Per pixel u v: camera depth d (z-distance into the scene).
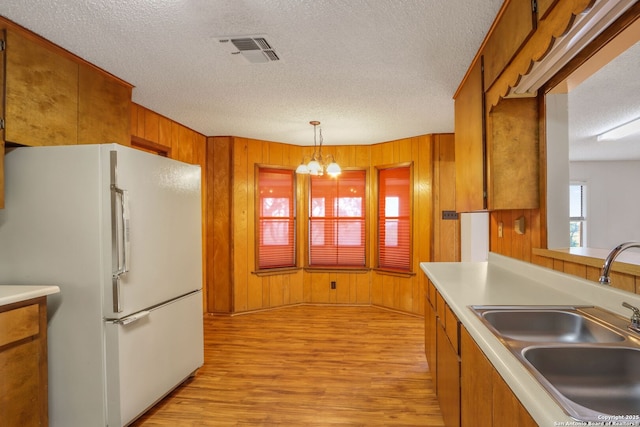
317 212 5.24
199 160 4.60
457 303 1.62
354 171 5.16
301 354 3.34
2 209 2.10
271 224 5.05
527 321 1.50
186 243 2.74
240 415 2.33
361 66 2.61
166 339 2.46
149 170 2.31
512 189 2.14
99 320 2.01
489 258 2.96
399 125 4.16
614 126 1.50
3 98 2.01
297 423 2.23
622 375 1.09
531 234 2.21
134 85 2.98
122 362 2.04
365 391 2.63
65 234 2.05
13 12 1.94
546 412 0.73
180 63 2.57
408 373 2.92
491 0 1.84
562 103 1.93
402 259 4.82
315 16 1.98
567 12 1.27
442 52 2.40
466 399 1.49
